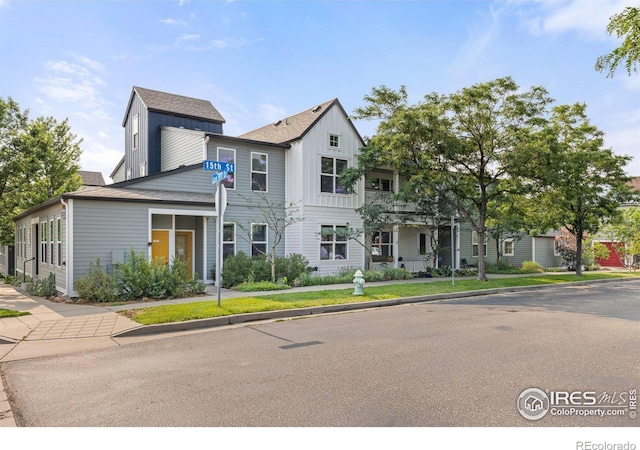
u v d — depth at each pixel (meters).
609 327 8.75
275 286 14.35
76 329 8.51
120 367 6.07
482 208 18.58
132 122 22.38
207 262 16.03
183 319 9.01
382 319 9.77
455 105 16.38
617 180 21.95
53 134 23.70
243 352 6.83
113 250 13.11
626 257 32.38
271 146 18.41
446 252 25.16
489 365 5.98
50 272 14.78
